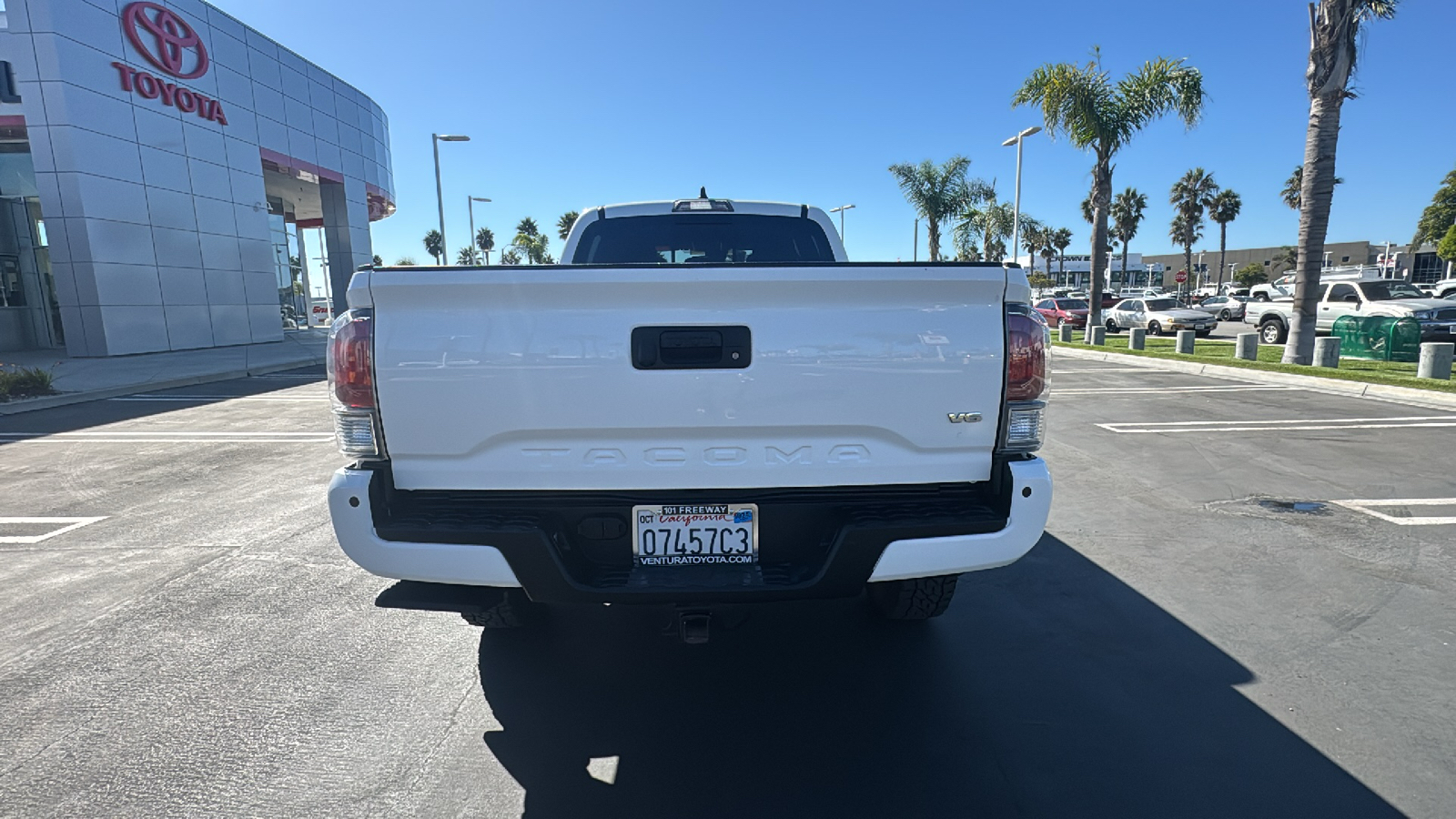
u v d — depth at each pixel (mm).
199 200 23422
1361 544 4492
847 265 2227
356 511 2270
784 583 2312
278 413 10438
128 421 9773
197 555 4527
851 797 2311
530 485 2348
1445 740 2561
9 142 21750
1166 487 5844
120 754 2543
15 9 18594
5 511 5512
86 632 3480
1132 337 18391
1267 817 2197
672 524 2381
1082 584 3947
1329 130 12859
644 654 3246
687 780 2400
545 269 2195
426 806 2285
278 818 2232
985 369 2340
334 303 32688
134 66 21047
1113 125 21078
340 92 31719
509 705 2854
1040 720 2719
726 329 2268
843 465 2367
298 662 3189
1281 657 3152
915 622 3480
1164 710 2773
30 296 23609
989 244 34000
